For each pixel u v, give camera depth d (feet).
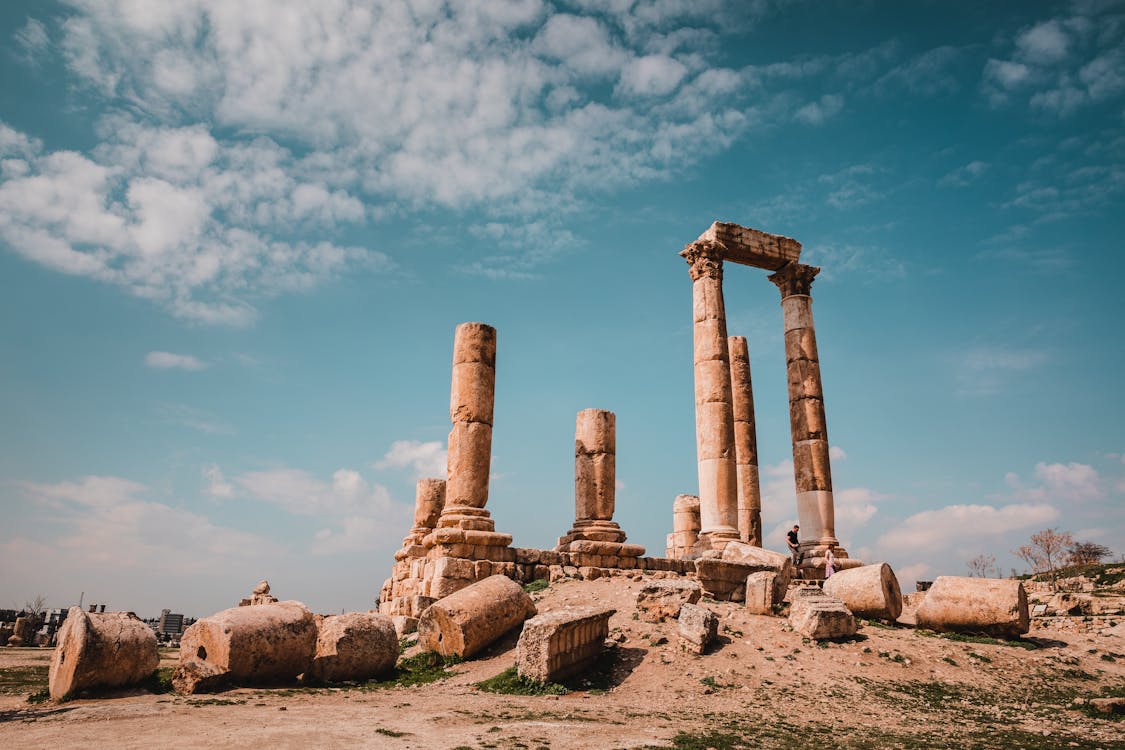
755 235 97.30
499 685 44.45
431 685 46.03
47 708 37.17
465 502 69.77
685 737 31.45
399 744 29.04
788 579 66.85
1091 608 82.48
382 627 49.26
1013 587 59.31
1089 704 41.91
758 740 32.24
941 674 48.73
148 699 39.27
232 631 43.50
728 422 87.04
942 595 60.80
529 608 56.34
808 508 91.45
